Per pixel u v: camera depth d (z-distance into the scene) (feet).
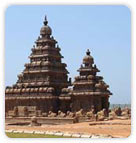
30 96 278.26
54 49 295.89
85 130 167.94
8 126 200.85
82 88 271.49
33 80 287.28
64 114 250.98
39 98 273.13
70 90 275.80
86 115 244.63
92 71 278.87
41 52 293.23
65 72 295.28
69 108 275.80
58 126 201.87
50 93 271.28
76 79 276.82
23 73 294.25
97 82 274.98
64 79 296.71
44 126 203.62
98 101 264.72
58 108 275.59
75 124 215.31
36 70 286.05
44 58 289.53
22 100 282.56
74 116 246.47
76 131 163.22
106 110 270.67
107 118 237.04
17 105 285.02
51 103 270.26
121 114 270.87
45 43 298.35
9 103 289.94
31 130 169.37
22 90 284.61
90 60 281.54
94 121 229.45
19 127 191.93
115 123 204.44
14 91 288.30
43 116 259.39
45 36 301.02
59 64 291.99
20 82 294.87
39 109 273.33
